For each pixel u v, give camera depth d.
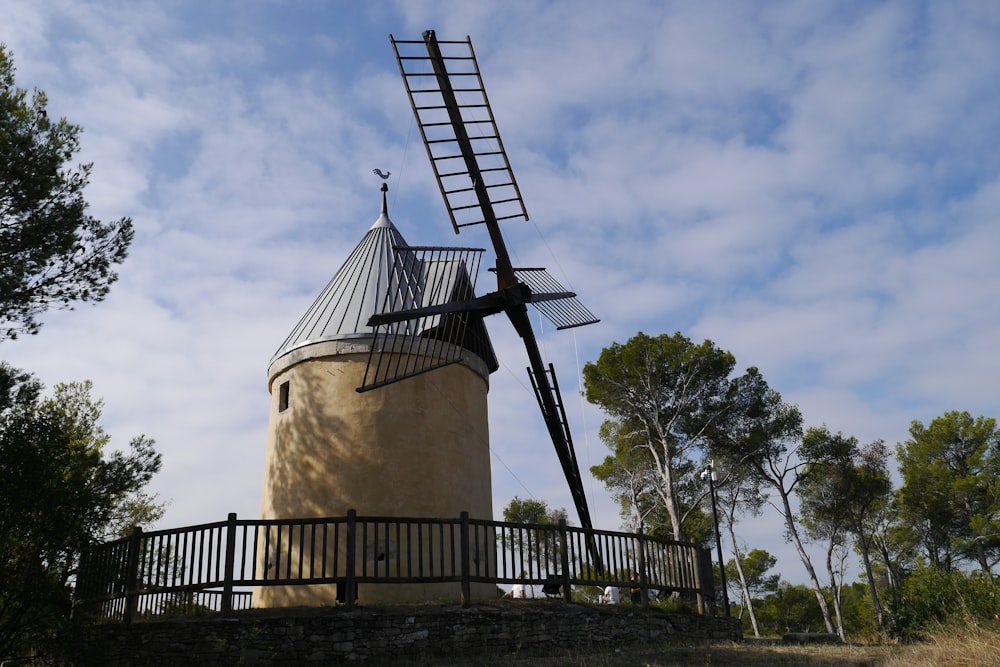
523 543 13.75
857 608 55.50
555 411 20.39
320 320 18.14
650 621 14.18
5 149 13.45
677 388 34.41
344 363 17.31
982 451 40.25
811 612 54.22
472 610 12.61
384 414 16.94
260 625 11.91
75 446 14.96
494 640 12.48
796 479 36.38
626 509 37.53
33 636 11.89
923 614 15.35
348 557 12.57
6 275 13.59
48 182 13.91
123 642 12.05
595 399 34.94
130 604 12.36
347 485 16.31
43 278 14.19
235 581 12.19
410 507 16.36
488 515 18.11
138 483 13.88
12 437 11.92
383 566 15.59
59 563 12.56
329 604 15.37
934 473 39.94
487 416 19.52
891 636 16.64
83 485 12.46
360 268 19.08
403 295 18.31
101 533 13.21
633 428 35.53
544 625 12.92
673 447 35.31
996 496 37.66
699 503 35.25
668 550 15.41
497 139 19.72
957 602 14.30
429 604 13.42
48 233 14.04
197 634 11.87
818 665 11.05
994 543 37.94
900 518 41.19
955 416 41.34
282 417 17.59
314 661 11.73
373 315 16.58
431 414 17.38
